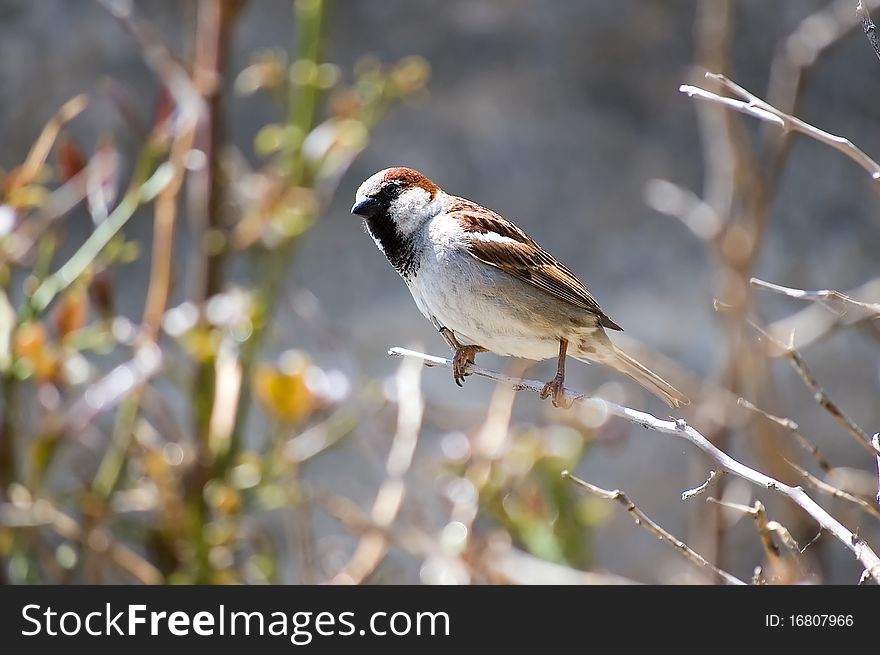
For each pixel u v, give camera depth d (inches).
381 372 519.5
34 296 356.2
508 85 573.3
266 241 408.2
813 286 563.2
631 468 529.7
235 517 381.1
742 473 214.4
